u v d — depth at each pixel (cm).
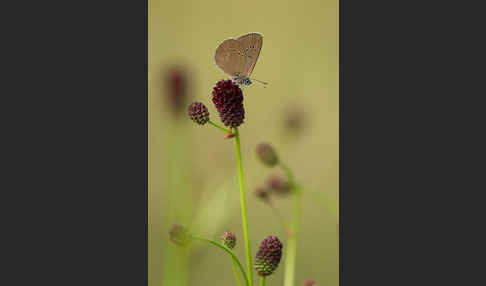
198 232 59
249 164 62
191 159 61
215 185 61
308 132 64
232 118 52
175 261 58
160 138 61
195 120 52
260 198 58
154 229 62
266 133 64
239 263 52
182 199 60
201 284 60
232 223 63
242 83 52
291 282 56
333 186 64
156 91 61
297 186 58
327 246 63
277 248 52
